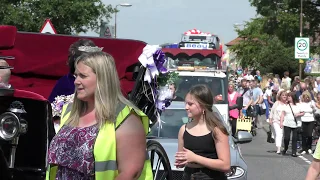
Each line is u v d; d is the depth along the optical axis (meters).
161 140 8.62
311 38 59.12
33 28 24.22
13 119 4.47
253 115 22.39
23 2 24.48
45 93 5.80
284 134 15.84
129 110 3.55
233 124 17.09
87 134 3.50
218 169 5.73
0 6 23.67
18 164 4.95
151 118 5.50
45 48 5.88
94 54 3.53
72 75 5.32
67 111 3.83
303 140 16.16
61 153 3.52
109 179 3.47
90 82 3.48
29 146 4.96
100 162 3.45
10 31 4.86
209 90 5.89
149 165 3.96
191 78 14.22
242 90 22.95
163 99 5.44
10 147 4.70
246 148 17.41
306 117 15.80
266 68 61.16
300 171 13.08
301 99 15.88
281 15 57.66
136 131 3.53
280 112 15.91
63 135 3.56
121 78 5.94
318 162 5.09
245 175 7.91
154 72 5.16
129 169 3.48
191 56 18.73
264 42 70.25
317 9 58.59
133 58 5.94
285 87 21.47
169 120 9.23
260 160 14.91
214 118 5.84
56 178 3.58
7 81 5.03
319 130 17.66
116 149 3.49
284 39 59.66
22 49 5.83
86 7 25.03
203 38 23.81
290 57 59.81
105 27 19.03
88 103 3.60
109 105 3.48
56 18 24.78
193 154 5.73
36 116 4.93
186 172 5.89
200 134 5.81
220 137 5.75
